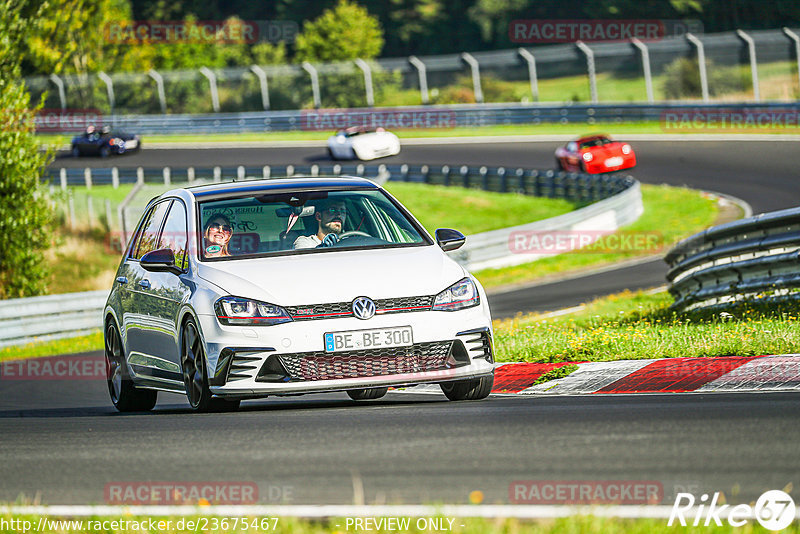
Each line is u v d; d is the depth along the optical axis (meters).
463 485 16.28
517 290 84.94
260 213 29.91
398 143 177.50
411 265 27.83
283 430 22.59
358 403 29.56
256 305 26.45
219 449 20.56
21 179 92.31
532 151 169.88
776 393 26.23
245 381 26.16
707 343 33.59
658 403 24.92
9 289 92.69
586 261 97.50
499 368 35.72
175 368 29.23
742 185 126.81
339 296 26.55
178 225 30.50
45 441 23.39
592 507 13.82
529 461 17.89
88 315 82.19
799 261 43.00
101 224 134.50
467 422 22.53
